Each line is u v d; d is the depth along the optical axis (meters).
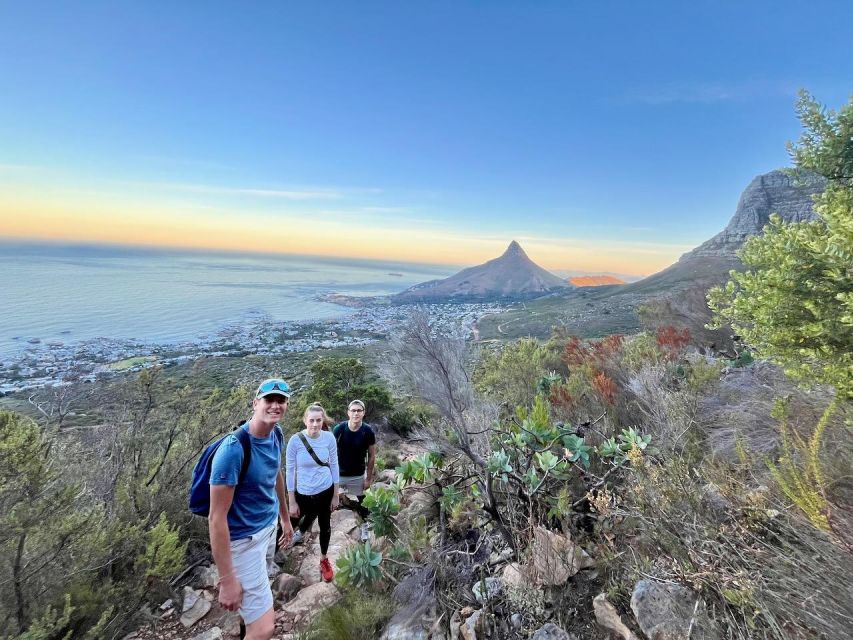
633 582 2.17
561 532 2.98
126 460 4.26
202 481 2.50
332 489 3.98
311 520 4.07
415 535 3.47
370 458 5.25
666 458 2.89
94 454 4.20
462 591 2.82
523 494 3.28
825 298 2.25
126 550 3.28
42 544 2.70
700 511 2.23
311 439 3.99
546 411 3.85
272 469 2.69
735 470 2.59
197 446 4.69
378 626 2.90
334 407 9.64
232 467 2.43
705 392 4.30
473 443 3.62
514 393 6.23
